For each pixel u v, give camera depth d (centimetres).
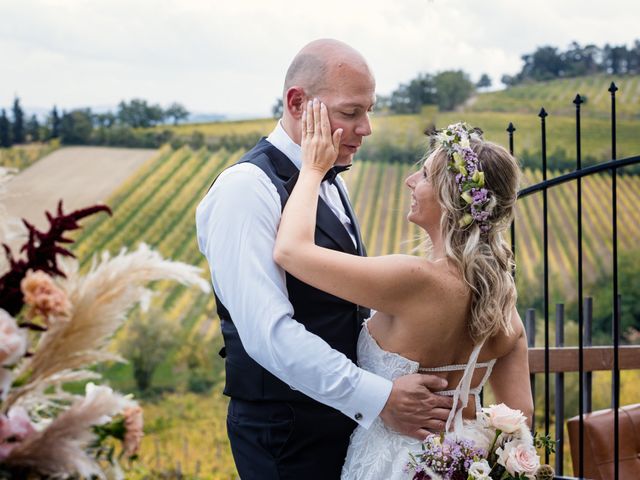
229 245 184
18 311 116
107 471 121
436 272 178
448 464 169
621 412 259
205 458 1683
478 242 181
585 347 269
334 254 177
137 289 116
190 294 2189
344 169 201
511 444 172
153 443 1758
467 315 182
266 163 195
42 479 115
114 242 2455
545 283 234
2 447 109
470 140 186
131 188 2561
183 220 2548
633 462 252
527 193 233
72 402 120
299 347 176
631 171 2225
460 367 186
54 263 116
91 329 114
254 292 180
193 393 2053
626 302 2042
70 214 116
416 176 191
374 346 188
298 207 183
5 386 109
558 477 245
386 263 176
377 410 178
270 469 193
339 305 194
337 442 196
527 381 201
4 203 126
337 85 191
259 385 193
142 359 2073
